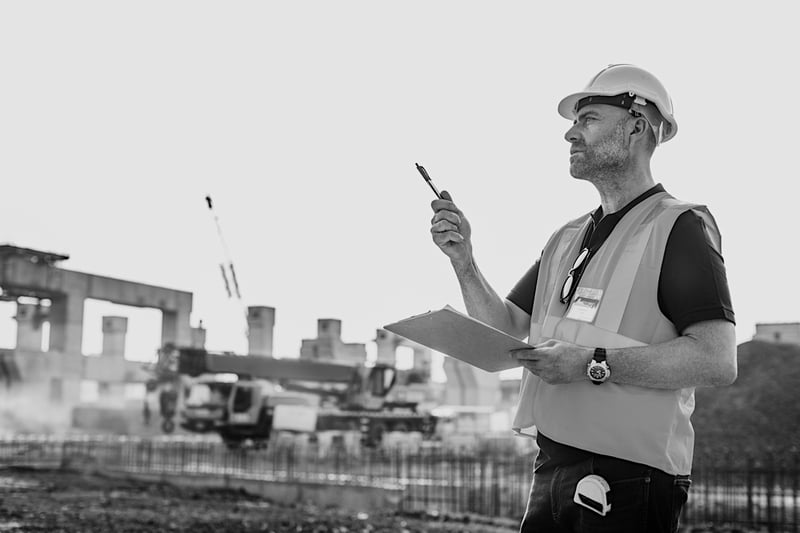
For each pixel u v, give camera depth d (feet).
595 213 10.26
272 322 136.05
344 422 102.89
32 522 39.73
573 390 9.25
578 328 9.37
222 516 47.03
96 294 125.29
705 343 8.70
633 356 8.71
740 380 93.86
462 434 117.29
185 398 94.27
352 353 134.31
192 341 134.92
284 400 97.14
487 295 10.84
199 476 75.56
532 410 9.70
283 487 68.18
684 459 9.09
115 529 38.58
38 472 79.82
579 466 9.18
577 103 10.06
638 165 9.75
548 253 10.73
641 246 9.29
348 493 64.08
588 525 8.97
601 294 9.35
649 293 9.12
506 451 85.97
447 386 127.54
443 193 10.77
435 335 9.46
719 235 9.45
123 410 112.88
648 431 8.87
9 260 116.88
